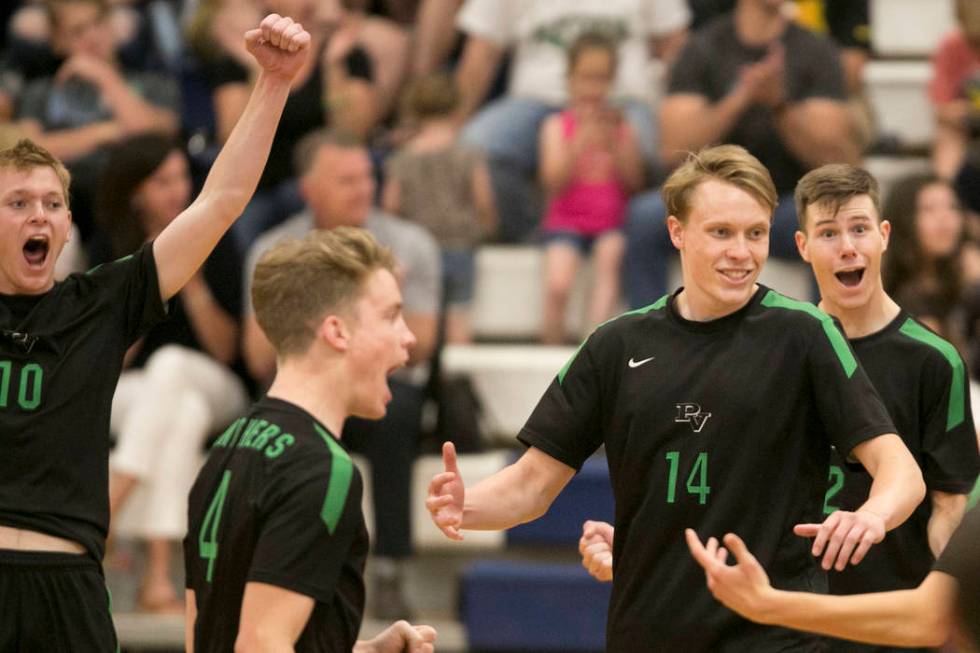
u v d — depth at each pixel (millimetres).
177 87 22906
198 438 17188
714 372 9000
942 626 6633
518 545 17688
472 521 9320
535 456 9547
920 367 10484
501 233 20656
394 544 16797
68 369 9438
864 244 10305
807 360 8938
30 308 9523
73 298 9625
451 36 23109
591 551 9727
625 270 19047
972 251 17453
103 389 9570
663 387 9078
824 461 9094
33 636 9289
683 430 8992
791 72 19172
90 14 21297
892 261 16797
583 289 19891
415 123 20031
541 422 9508
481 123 20859
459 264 19422
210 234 9586
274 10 20406
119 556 17906
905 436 10492
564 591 16891
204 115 21844
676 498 8953
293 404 7938
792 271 18656
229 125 20281
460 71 21750
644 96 20953
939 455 10430
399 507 16797
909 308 16469
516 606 16938
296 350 8016
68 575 9391
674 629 8891
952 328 16453
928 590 6910
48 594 9328
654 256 18703
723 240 8891
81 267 19516
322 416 7961
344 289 7973
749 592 6906
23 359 9375
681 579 8906
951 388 10453
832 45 19422
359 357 7992
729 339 9070
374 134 22219
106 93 21000
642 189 19984
